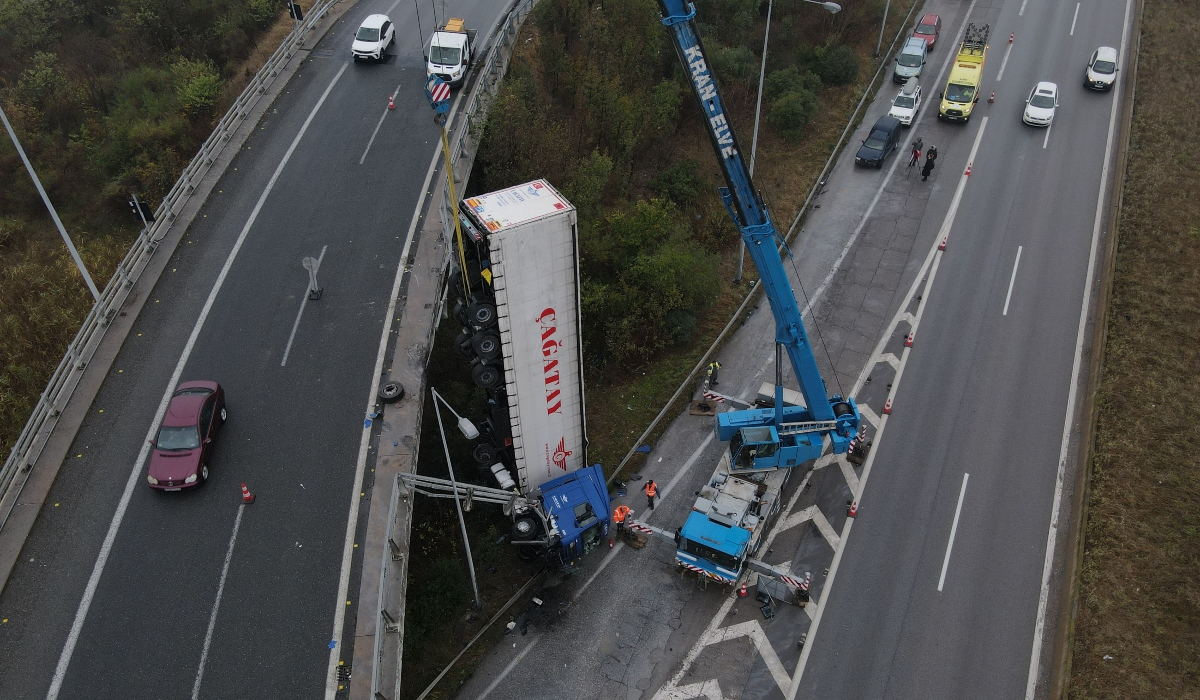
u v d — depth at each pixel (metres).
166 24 44.22
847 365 30.48
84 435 23.16
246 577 20.05
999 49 49.59
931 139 42.69
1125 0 53.88
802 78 45.19
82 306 30.39
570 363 22.25
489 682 21.30
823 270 35.09
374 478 22.36
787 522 25.11
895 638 22.03
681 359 31.27
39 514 21.19
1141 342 30.31
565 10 41.41
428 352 25.77
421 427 24.62
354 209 31.23
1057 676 20.94
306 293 27.66
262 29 46.25
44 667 18.25
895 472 26.45
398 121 36.22
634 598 23.23
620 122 37.16
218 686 18.06
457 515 24.44
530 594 23.41
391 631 19.34
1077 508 25.19
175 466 21.55
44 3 43.38
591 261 33.28
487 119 33.84
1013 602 22.80
